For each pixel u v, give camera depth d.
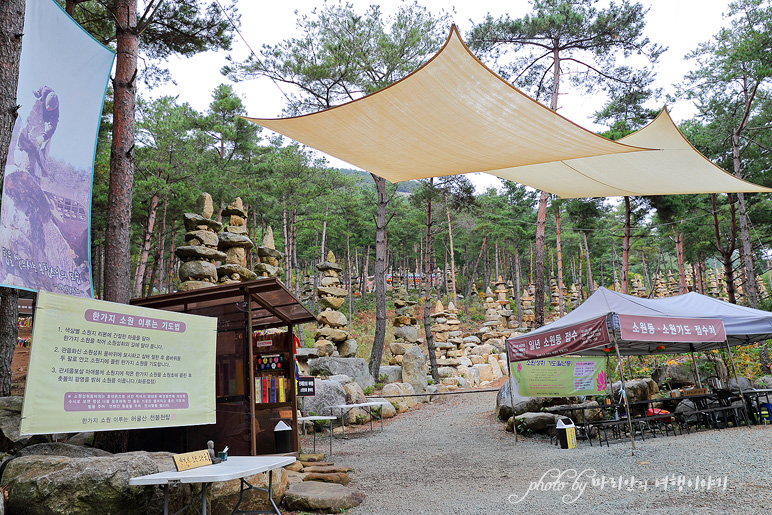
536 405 11.10
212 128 25.25
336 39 15.39
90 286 5.54
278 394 7.62
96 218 20.86
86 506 3.67
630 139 9.38
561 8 15.52
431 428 11.57
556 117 6.90
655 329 8.44
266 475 5.24
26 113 4.96
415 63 15.78
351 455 8.69
